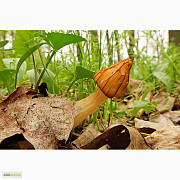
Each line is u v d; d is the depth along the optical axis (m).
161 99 0.32
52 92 0.19
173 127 0.18
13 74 0.20
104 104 0.22
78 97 0.22
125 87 0.16
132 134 0.14
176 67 0.33
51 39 0.14
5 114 0.14
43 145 0.13
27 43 0.18
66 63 0.23
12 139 0.14
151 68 0.41
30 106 0.14
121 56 0.37
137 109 0.21
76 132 0.18
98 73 0.16
